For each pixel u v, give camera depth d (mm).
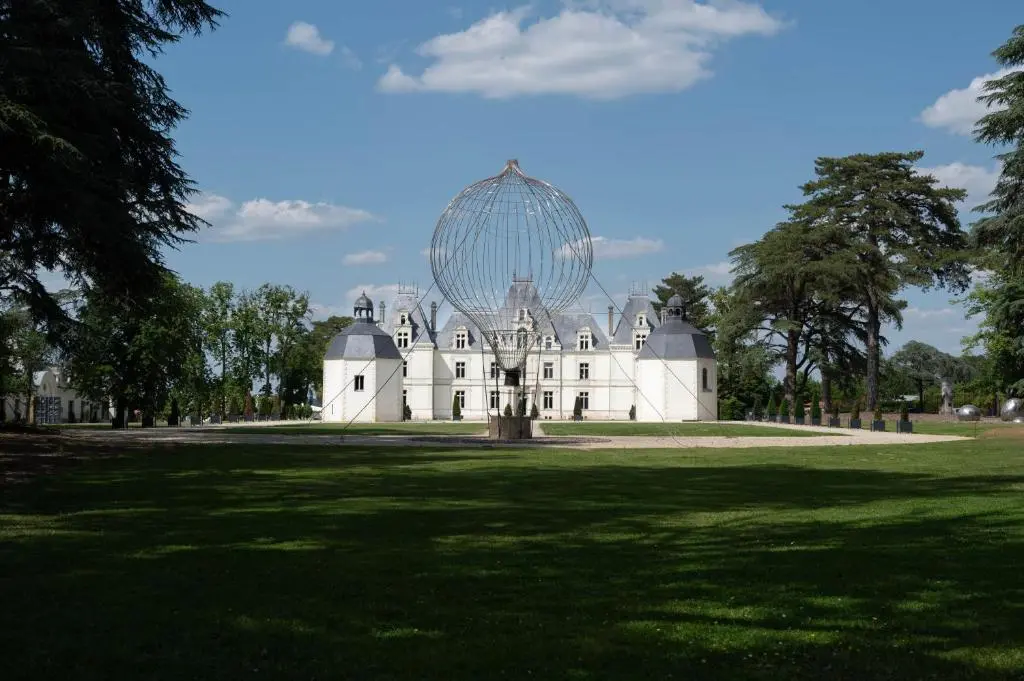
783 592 8891
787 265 65625
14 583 9180
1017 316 55062
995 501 16219
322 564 10219
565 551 11148
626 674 6438
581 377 91250
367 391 81312
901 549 11281
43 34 22031
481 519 14000
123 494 17047
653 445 35438
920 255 64875
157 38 25672
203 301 71562
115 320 51125
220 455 27812
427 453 29594
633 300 92062
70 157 20719
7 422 39562
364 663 6652
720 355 75000
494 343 39281
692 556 10812
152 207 25406
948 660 6758
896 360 109188
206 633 7387
